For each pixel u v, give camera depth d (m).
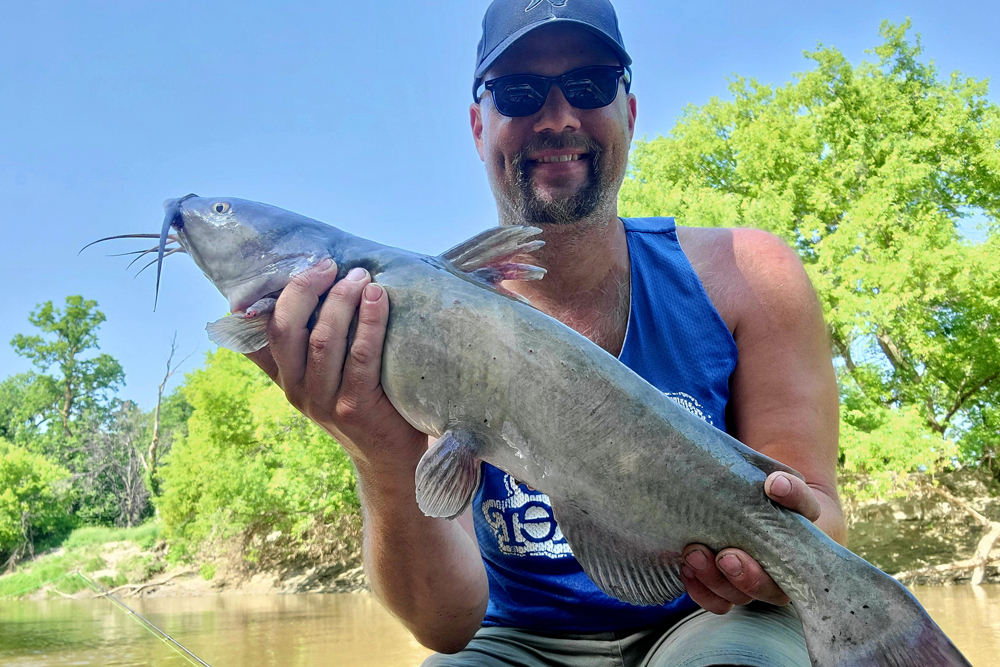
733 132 7.18
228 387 7.81
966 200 6.67
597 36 0.74
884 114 6.69
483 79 0.81
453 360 0.56
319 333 0.55
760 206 6.17
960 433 5.94
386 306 0.56
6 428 18.36
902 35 6.86
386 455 0.59
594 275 0.74
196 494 7.70
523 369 0.55
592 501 0.56
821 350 0.74
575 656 0.70
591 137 0.73
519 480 0.57
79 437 16.75
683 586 0.57
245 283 0.61
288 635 3.62
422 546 0.64
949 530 5.91
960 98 6.60
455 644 0.71
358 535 7.28
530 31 0.73
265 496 7.06
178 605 5.78
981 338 5.63
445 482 0.56
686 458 0.55
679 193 6.12
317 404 0.57
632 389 0.56
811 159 6.63
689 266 0.74
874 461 5.23
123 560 8.19
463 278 0.58
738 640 0.57
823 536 0.53
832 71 7.00
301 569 7.29
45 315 18.73
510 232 0.61
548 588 0.71
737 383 0.73
